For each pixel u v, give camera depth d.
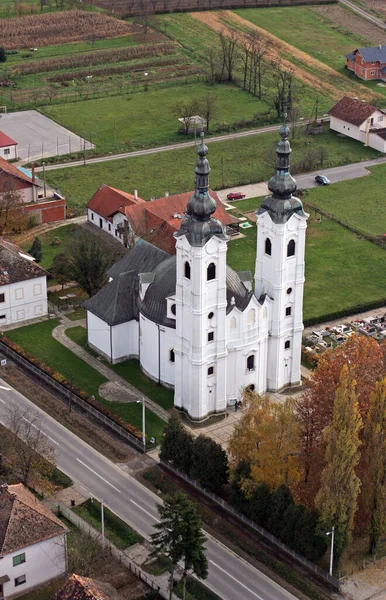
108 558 117.25
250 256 196.75
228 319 140.88
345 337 169.50
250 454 122.56
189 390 143.50
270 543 120.62
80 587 101.38
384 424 114.62
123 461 136.50
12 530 109.75
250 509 121.88
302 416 128.50
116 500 128.38
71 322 172.25
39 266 173.25
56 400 150.25
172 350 148.75
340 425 111.81
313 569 116.06
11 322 171.75
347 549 119.75
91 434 142.12
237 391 147.00
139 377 155.50
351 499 112.50
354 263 197.00
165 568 116.19
